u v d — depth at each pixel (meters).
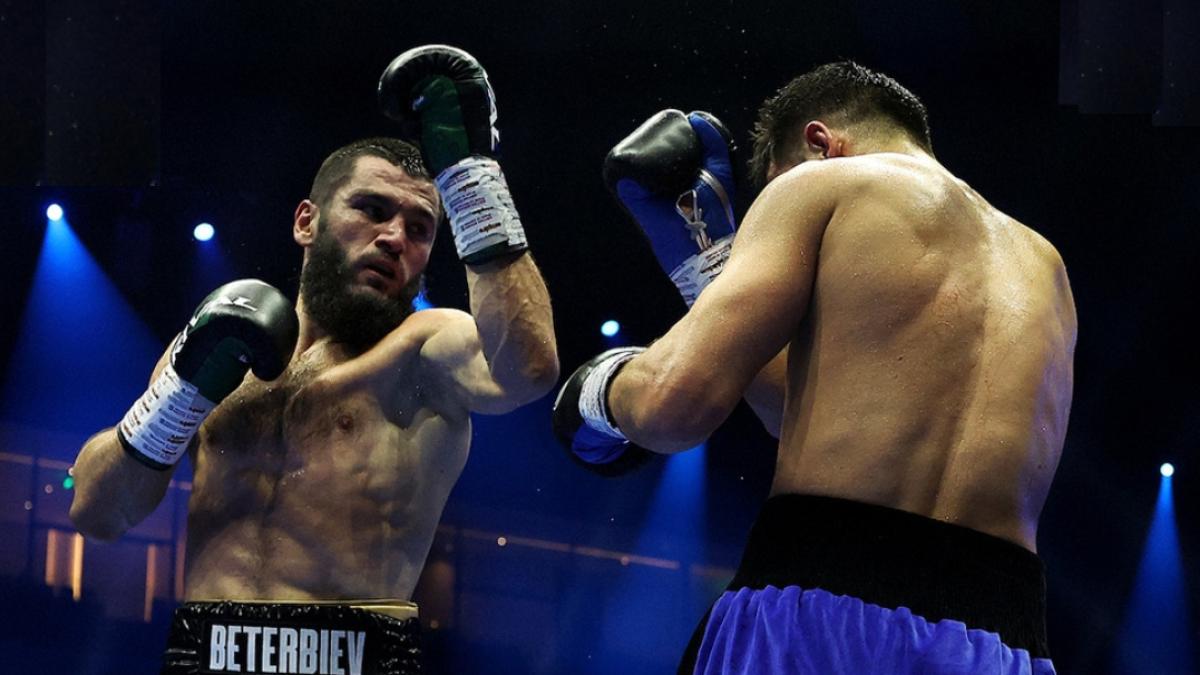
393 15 8.21
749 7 7.82
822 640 2.01
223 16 8.24
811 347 2.18
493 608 12.25
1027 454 2.15
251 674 2.64
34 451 11.14
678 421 2.10
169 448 2.72
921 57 8.16
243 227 10.04
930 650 1.98
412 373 2.85
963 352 2.15
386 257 2.87
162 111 9.04
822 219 2.20
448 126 2.66
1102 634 11.77
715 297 2.15
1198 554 11.49
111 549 11.46
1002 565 2.08
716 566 12.30
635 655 12.09
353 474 2.76
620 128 9.05
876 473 2.09
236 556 2.74
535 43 8.43
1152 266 10.06
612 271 10.19
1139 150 9.23
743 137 8.62
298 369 2.84
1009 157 9.17
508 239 2.64
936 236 2.20
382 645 2.68
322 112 9.05
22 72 5.93
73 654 11.17
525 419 12.34
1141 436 11.32
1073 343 2.34
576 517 12.40
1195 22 5.33
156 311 10.47
